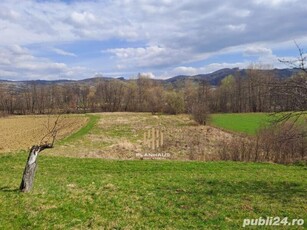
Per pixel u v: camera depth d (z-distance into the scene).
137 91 144.75
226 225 13.47
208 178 22.75
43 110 132.50
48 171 24.31
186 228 12.93
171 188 19.33
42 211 13.32
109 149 43.28
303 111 16.02
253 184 21.31
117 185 19.30
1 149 39.78
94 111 138.00
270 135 34.41
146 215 14.16
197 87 137.50
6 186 16.94
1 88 140.75
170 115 112.75
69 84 139.25
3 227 11.62
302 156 34.03
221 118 91.88
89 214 13.58
